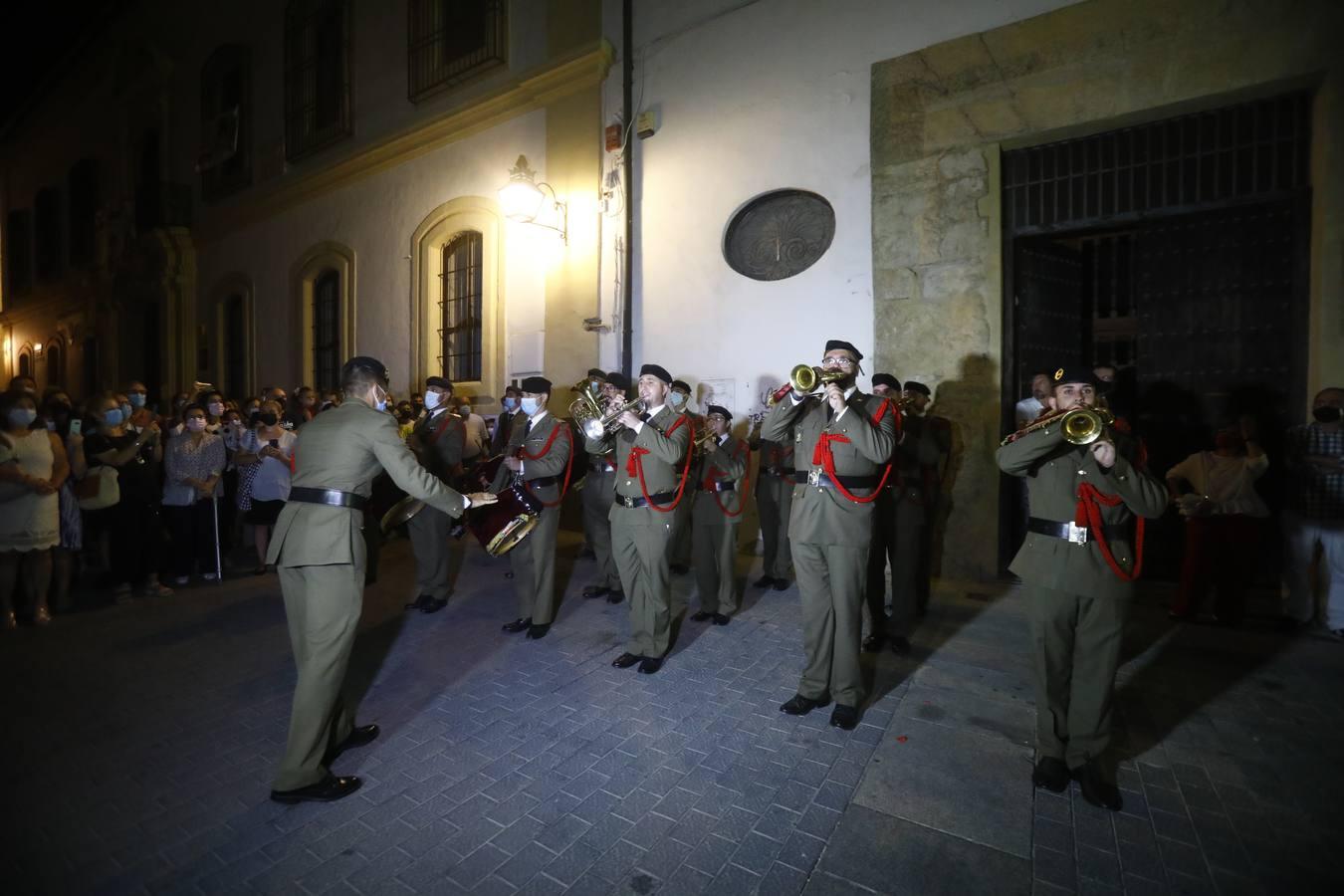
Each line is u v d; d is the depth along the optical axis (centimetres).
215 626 502
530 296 902
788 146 681
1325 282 475
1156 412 559
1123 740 323
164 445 711
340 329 1163
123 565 568
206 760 314
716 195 728
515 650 452
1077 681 279
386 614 534
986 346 584
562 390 859
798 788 286
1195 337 542
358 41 1120
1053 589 275
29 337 2127
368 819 269
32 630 495
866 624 496
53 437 521
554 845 252
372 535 526
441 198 1004
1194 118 533
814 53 665
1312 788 282
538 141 886
